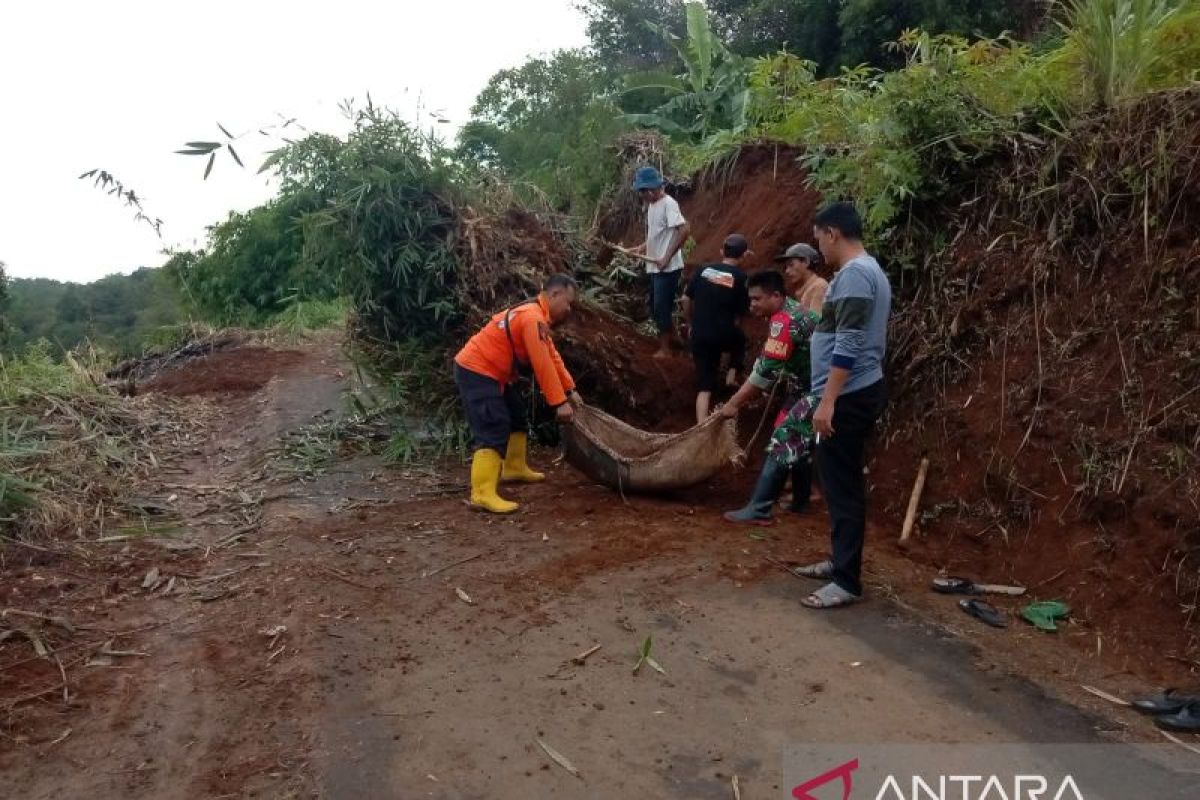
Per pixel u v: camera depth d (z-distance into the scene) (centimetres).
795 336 533
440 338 711
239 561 508
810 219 738
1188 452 433
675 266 740
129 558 510
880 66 1550
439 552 512
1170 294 468
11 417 704
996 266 560
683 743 338
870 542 527
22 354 900
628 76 1658
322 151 678
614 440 617
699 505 592
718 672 387
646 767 324
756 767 324
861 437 433
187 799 307
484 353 572
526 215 783
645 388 720
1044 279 532
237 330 1394
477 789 312
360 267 692
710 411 677
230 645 410
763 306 544
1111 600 428
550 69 1593
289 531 553
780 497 596
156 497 626
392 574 484
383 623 429
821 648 407
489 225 710
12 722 348
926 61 622
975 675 386
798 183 789
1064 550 462
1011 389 524
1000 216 571
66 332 1517
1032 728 347
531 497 603
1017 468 500
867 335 419
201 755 331
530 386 692
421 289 686
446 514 573
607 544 517
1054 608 435
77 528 543
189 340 1357
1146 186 489
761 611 441
